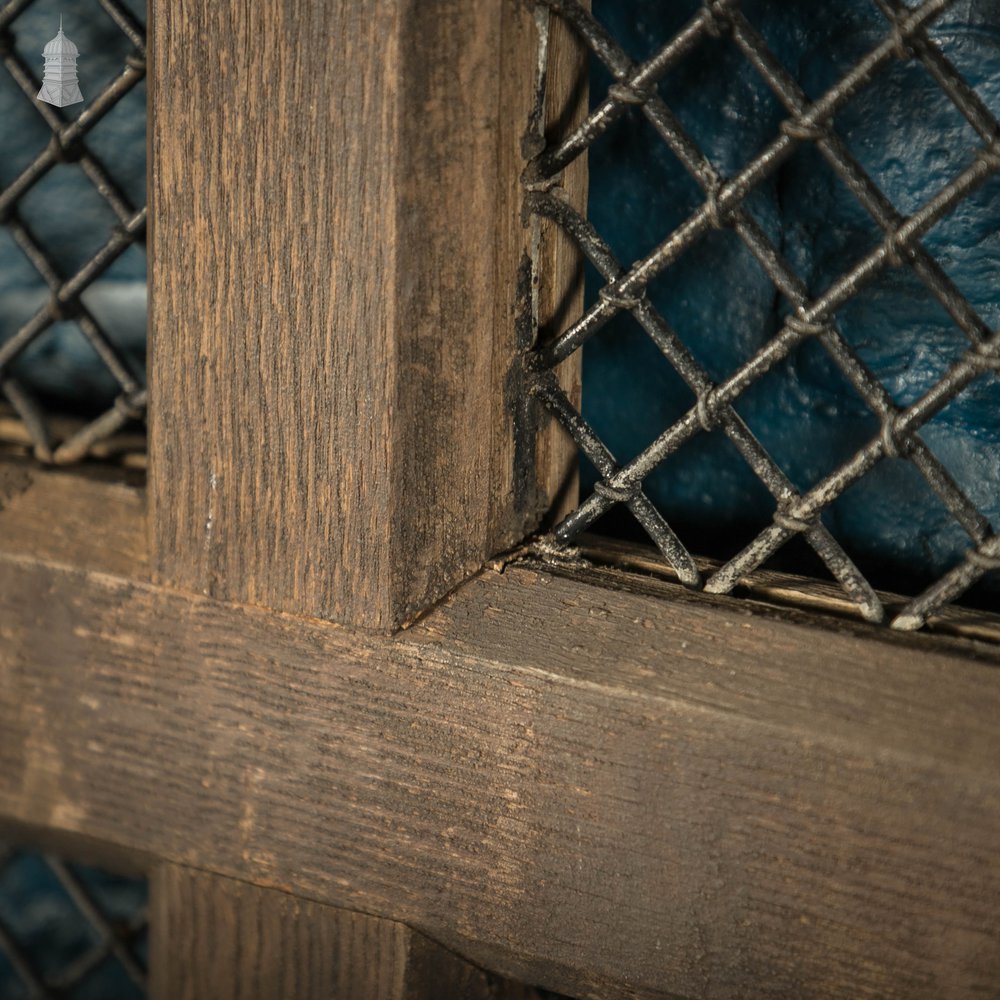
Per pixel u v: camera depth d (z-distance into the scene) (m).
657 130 0.91
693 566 0.95
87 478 1.10
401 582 0.93
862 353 0.97
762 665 0.87
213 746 1.04
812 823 0.85
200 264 0.93
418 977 1.03
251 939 1.08
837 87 0.80
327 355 0.90
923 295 0.94
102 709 1.08
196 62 0.89
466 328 0.92
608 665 0.90
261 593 0.98
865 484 0.99
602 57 0.87
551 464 1.02
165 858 1.09
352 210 0.86
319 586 0.96
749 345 1.01
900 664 0.85
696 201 1.00
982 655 0.84
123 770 1.09
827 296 0.84
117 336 1.24
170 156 0.92
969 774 0.80
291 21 0.84
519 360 0.97
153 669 1.05
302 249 0.88
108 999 1.60
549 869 0.94
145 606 1.04
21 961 1.55
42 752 1.12
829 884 0.86
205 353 0.95
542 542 1.00
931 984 0.84
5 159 1.23
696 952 0.91
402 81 0.82
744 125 0.97
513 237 0.93
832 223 0.96
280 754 1.01
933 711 0.82
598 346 1.06
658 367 1.04
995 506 0.96
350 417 0.90
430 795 0.97
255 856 1.05
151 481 1.00
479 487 0.97
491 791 0.95
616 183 1.02
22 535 1.09
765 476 0.90
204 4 0.87
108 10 1.00
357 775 0.99
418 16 0.81
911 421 0.84
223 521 0.98
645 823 0.90
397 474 0.90
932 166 0.91
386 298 0.86
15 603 1.10
